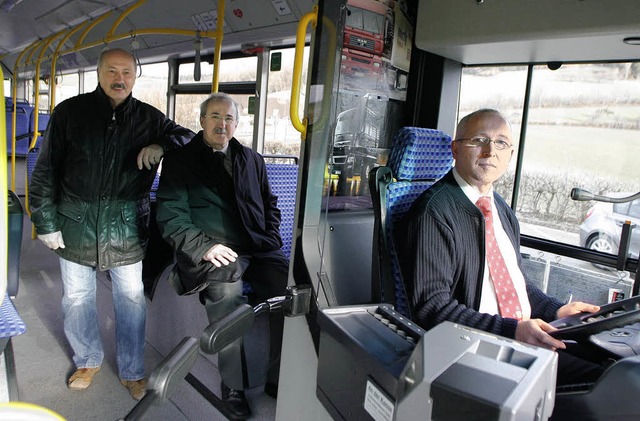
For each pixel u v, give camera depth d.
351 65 2.13
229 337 1.29
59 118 2.46
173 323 3.09
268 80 4.18
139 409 0.95
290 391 1.71
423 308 1.80
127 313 2.71
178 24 4.68
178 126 2.87
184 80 5.22
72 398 2.67
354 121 2.20
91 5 4.82
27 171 5.94
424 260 1.84
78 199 2.53
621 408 1.28
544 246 2.47
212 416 2.58
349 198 2.21
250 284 2.83
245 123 4.43
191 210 2.77
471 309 1.77
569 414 1.38
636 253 2.22
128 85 2.48
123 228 2.62
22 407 0.55
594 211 2.30
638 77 2.12
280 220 3.30
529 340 1.62
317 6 1.51
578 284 2.40
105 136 2.50
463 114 2.58
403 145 2.05
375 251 1.98
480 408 0.87
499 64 2.44
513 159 2.50
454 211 1.92
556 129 2.35
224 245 2.77
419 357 1.03
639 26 1.62
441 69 2.42
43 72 8.65
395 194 2.02
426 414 0.97
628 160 2.18
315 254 1.60
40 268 4.79
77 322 2.73
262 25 3.84
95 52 6.66
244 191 2.84
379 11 2.18
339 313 1.49
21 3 5.21
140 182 2.66
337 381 1.40
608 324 1.60
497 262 2.02
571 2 1.73
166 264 3.30
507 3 1.88
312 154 1.56
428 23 2.13
